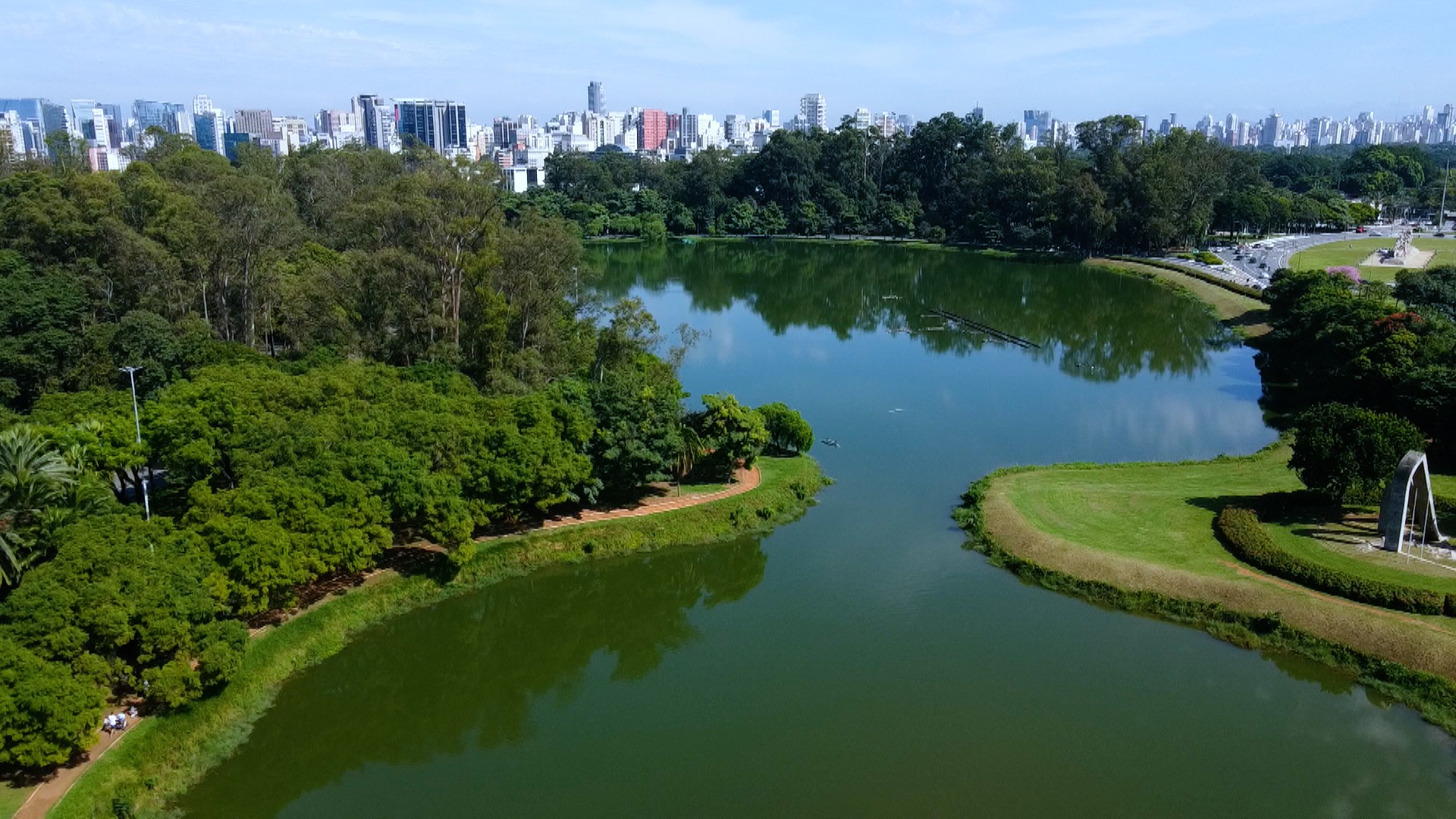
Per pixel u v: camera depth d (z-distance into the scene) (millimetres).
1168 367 131125
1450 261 193250
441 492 64250
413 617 63969
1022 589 66688
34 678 43062
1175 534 70625
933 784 47031
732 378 125750
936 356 138625
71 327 94625
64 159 143250
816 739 50875
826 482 87000
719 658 59312
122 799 44062
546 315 96188
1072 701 53688
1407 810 44969
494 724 53969
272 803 47000
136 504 59344
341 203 142625
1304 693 54281
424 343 93188
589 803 46312
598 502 78125
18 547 50875
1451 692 52062
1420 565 62656
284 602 59469
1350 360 97750
